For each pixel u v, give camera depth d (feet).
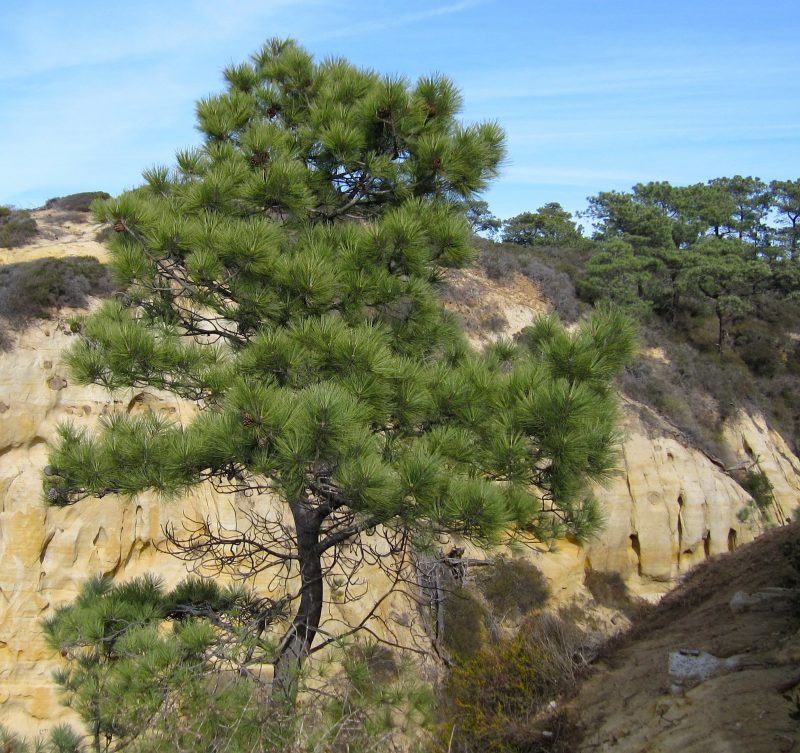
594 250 136.36
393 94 25.94
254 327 26.37
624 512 78.33
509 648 35.88
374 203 29.30
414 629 53.26
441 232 25.27
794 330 134.92
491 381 23.98
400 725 23.21
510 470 21.52
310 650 24.86
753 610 35.86
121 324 25.20
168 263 26.55
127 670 22.22
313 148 27.76
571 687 33.09
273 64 30.25
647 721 25.96
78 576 44.57
